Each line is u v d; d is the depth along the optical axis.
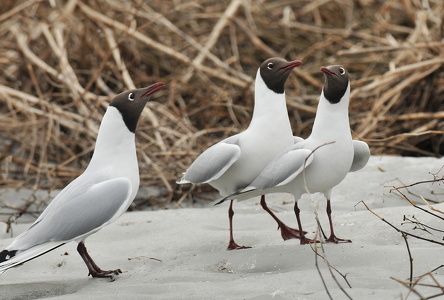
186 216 10.69
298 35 20.11
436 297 6.25
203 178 8.86
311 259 7.87
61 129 16.41
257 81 8.96
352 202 10.70
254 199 11.54
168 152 14.04
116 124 8.25
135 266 8.56
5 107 17.28
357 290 6.61
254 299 6.70
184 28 19.62
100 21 17.52
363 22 20.50
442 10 17.88
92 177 8.13
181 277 7.74
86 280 8.02
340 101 8.18
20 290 7.83
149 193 13.37
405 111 16.03
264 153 8.83
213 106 16.83
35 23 18.59
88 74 17.80
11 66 18.53
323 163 8.20
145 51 18.55
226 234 9.51
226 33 19.61
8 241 9.83
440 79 16.22
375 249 7.85
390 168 12.15
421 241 8.16
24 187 13.71
